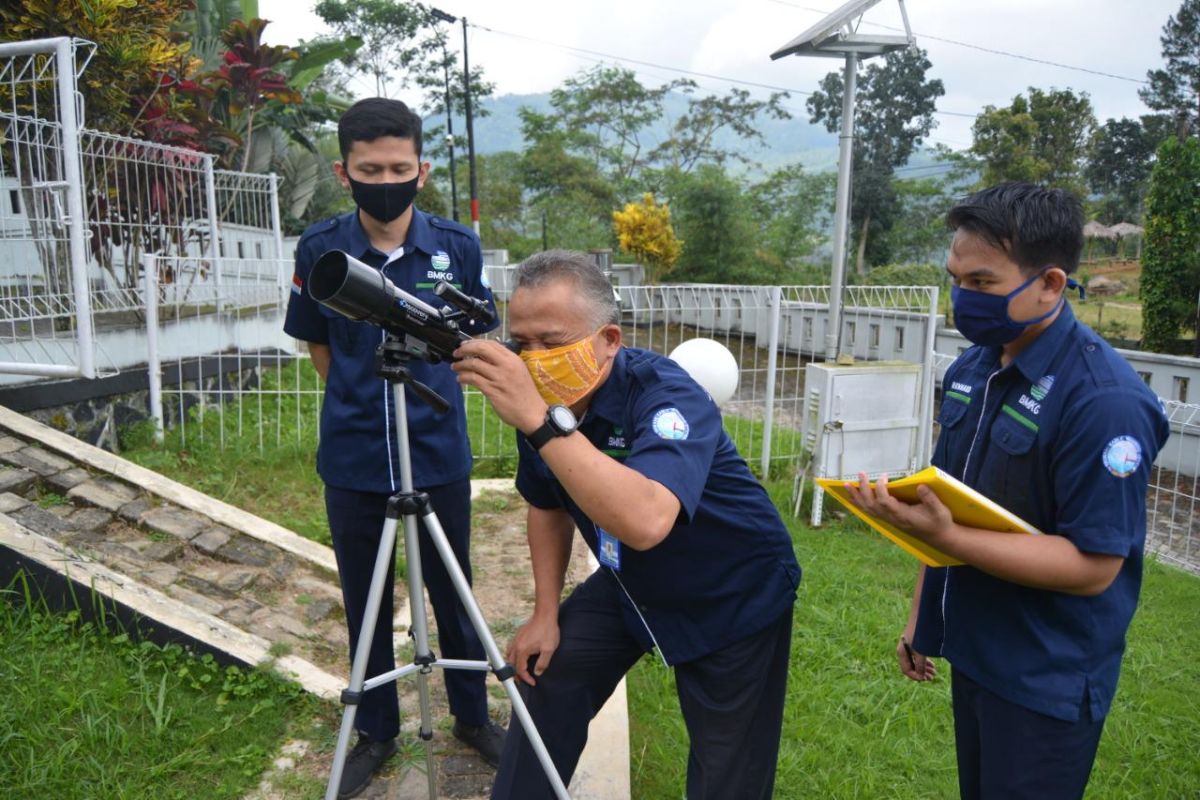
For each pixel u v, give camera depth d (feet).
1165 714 11.53
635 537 5.18
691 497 5.46
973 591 6.14
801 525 18.53
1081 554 5.35
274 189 27.22
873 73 91.25
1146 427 5.36
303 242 8.48
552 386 5.70
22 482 12.94
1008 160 87.86
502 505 17.69
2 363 14.39
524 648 6.91
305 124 47.01
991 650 5.98
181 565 12.54
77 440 14.69
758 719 6.81
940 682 11.85
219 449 18.39
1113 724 11.16
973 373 6.45
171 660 9.88
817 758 9.81
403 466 6.81
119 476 13.93
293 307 8.71
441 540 6.85
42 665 9.41
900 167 96.53
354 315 5.94
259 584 12.60
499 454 20.65
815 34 18.08
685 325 22.54
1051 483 5.69
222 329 22.31
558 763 6.84
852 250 95.30
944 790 9.57
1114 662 5.81
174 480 16.06
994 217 5.49
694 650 6.49
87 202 19.60
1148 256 46.11
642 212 70.54
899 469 18.54
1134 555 5.78
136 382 18.20
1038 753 5.74
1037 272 5.51
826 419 17.84
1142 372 32.17
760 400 34.17
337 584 13.23
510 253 96.58
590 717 6.96
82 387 16.61
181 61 27.35
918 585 7.04
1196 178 44.11
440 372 8.46
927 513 5.42
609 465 5.12
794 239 91.76
